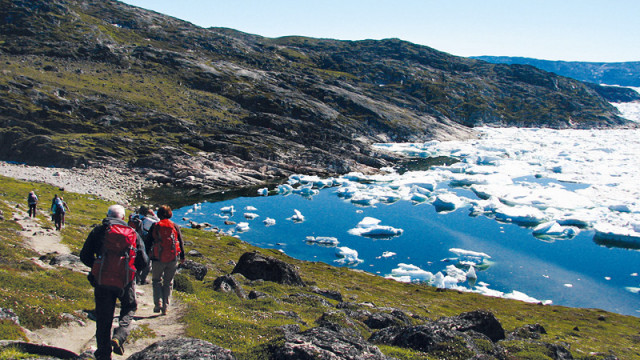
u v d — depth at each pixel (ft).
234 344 41.11
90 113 460.14
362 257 234.17
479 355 46.44
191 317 46.70
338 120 644.27
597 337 131.44
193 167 392.06
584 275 218.18
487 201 341.41
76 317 42.04
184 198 331.57
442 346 50.26
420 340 51.96
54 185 287.69
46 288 50.06
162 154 402.11
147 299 53.98
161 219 45.73
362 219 303.68
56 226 119.96
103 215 205.87
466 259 233.76
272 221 284.20
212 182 373.61
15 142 380.58
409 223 299.38
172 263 46.09
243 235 259.19
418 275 205.67
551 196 356.79
